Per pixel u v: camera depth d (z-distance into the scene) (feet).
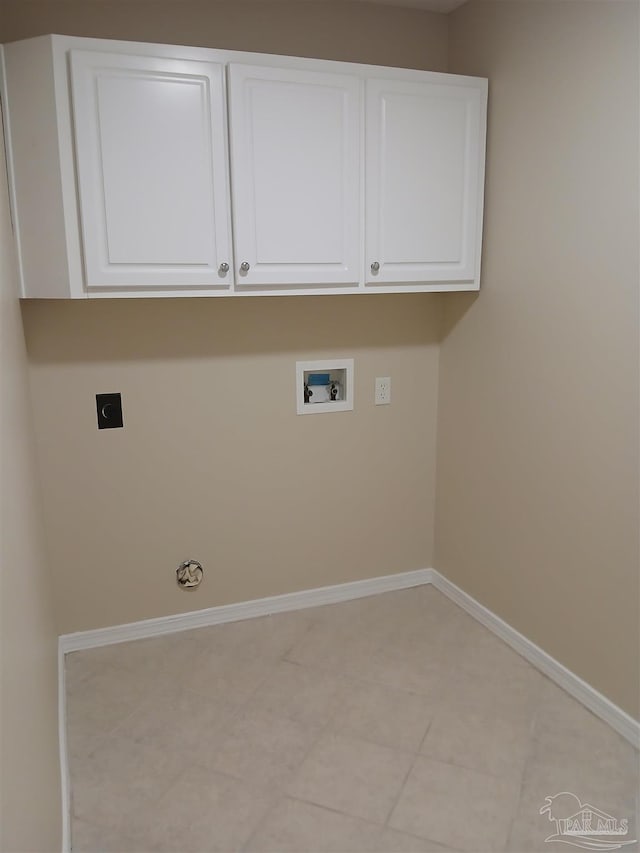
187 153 6.85
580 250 6.95
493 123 8.04
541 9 7.13
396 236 7.91
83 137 6.49
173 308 8.23
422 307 9.48
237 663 8.34
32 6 7.10
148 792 6.28
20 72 6.38
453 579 9.90
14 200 6.64
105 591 8.66
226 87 6.88
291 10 8.00
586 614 7.34
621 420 6.64
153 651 8.63
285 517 9.36
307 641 8.84
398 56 8.58
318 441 9.32
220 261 7.20
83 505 8.34
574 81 6.81
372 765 6.60
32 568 5.74
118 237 6.79
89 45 6.36
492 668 8.21
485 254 8.44
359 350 9.26
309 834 5.80
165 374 8.36
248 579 9.35
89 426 8.17
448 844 5.69
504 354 8.28
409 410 9.74
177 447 8.61
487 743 6.89
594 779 6.39
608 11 6.33
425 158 7.85
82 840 5.74
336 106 7.32
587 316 6.93
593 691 7.33
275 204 7.27
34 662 4.98
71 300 7.81
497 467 8.63
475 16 8.19
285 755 6.75
